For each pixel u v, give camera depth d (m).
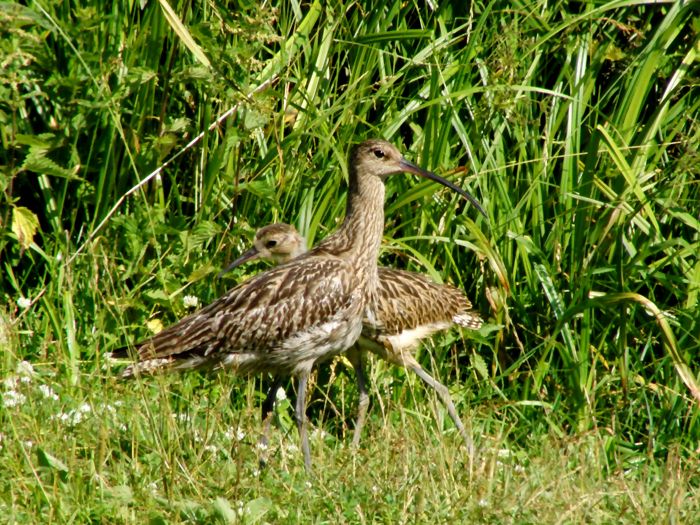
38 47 10.73
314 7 11.97
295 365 10.37
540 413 11.31
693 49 12.03
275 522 8.23
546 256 12.06
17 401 9.02
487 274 12.21
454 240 11.69
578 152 12.22
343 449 9.96
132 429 9.02
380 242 10.94
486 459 9.13
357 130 12.37
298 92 12.12
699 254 11.42
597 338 11.85
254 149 12.03
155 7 11.27
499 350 11.98
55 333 10.89
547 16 12.52
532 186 11.89
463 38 12.70
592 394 11.15
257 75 11.91
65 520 7.71
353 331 10.60
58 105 11.46
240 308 10.09
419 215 12.11
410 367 11.39
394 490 8.70
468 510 8.26
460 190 11.18
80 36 10.91
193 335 10.06
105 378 9.79
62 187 11.41
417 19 12.95
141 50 11.34
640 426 11.38
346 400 11.70
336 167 11.80
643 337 11.78
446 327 11.77
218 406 9.33
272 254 11.50
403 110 12.21
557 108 12.40
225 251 11.73
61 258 11.12
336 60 12.52
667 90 11.90
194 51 10.62
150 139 11.37
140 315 11.29
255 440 9.24
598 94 12.80
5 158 11.18
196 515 8.04
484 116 12.10
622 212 11.73
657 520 8.40
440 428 9.82
